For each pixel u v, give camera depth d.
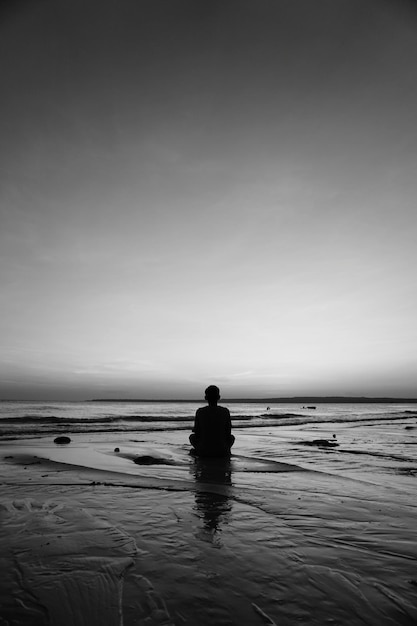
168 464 5.84
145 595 1.79
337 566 2.12
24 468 5.32
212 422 6.72
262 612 1.65
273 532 2.71
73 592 1.82
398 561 2.21
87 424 15.61
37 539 2.53
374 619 1.60
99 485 4.28
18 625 1.54
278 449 8.07
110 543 2.47
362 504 3.50
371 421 22.84
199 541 2.51
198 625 1.55
